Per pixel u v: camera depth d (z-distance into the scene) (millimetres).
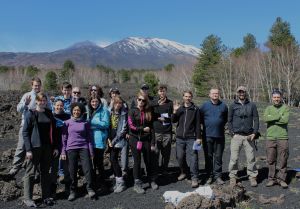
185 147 9055
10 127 16016
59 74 59875
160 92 9062
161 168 9984
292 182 9109
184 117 8914
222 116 8859
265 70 56094
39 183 8750
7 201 7906
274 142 8820
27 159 7527
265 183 9094
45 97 7602
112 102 8781
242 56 68062
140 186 8484
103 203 7828
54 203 7773
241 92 8773
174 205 7348
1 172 9195
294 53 57812
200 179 9367
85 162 8000
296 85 53750
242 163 10945
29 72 65312
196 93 64312
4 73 65250
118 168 8523
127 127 8617
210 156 8977
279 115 8656
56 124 7980
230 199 7570
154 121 9102
